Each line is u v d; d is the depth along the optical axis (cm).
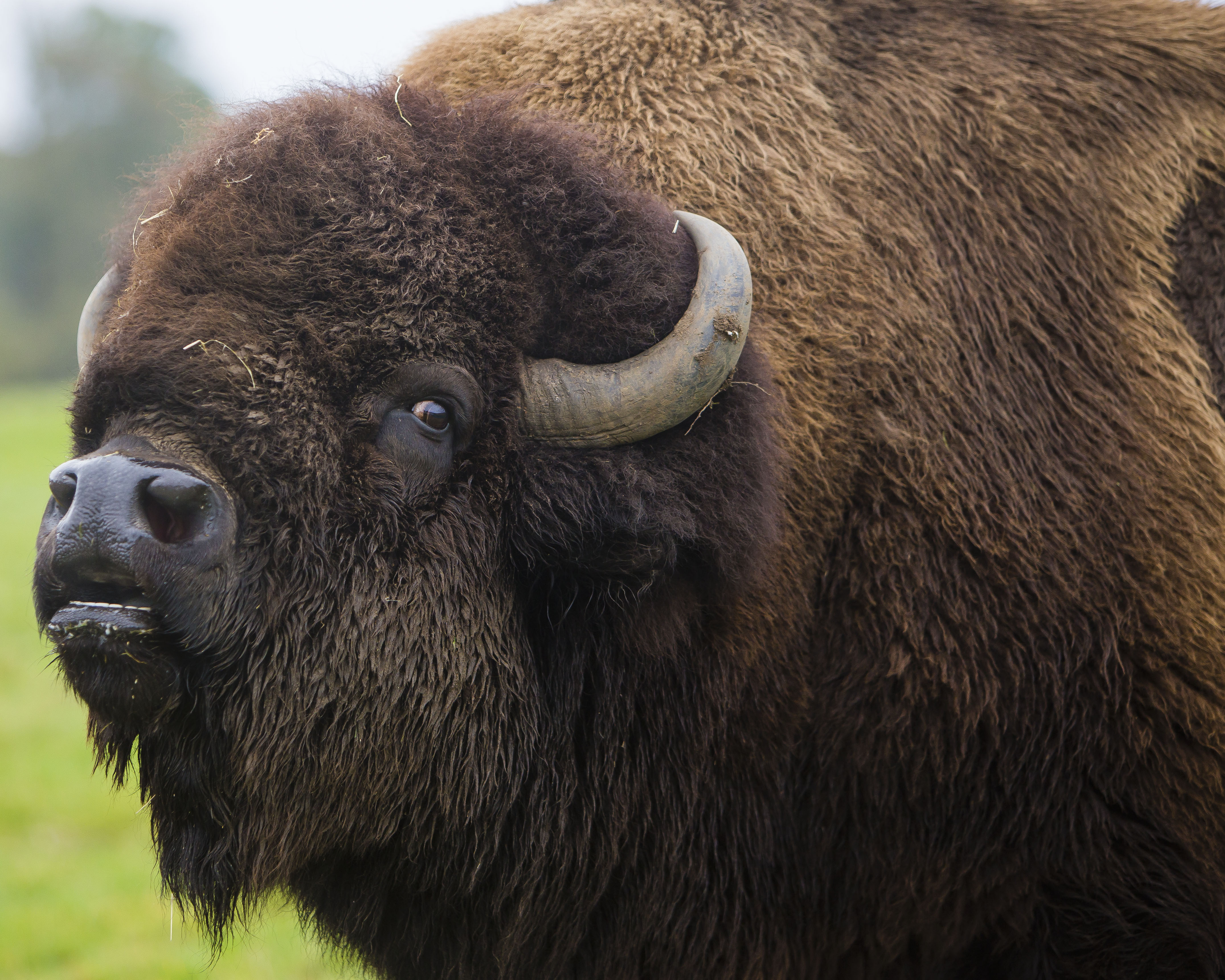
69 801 2569
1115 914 1056
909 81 1192
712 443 943
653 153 1102
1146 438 1114
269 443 846
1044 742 1066
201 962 1802
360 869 986
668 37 1184
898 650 1070
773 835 1093
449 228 920
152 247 909
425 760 924
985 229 1152
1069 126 1183
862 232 1129
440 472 912
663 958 1077
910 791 1074
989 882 1080
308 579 865
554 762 991
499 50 1188
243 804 904
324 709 883
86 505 779
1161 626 1077
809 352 1085
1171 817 1062
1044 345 1130
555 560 944
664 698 1027
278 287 870
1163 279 1170
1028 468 1103
